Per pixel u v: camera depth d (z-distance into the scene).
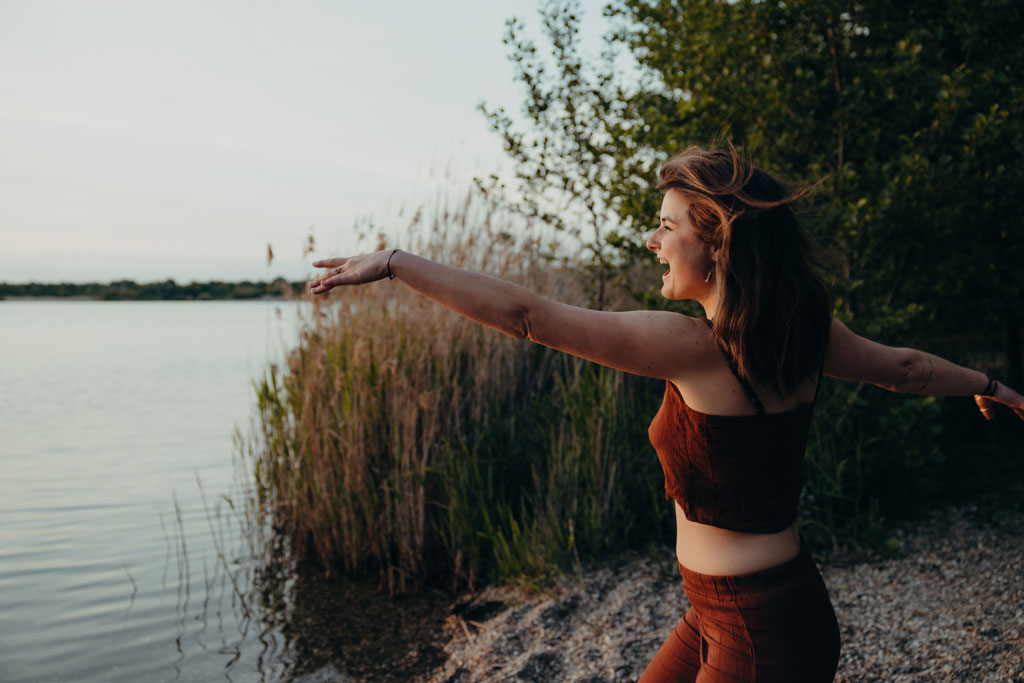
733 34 4.98
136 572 4.54
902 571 3.55
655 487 4.22
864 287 5.06
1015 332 6.07
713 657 1.39
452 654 3.33
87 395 15.26
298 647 3.49
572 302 5.28
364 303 5.23
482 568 4.22
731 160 1.38
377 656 3.37
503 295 1.33
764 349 1.28
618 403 4.50
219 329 50.12
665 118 4.81
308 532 4.83
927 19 5.18
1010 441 5.50
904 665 2.67
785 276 1.30
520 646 3.28
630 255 5.02
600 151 5.12
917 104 4.65
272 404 5.20
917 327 5.36
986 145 4.39
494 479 4.44
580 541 4.15
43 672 3.27
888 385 1.62
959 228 4.86
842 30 5.12
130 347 31.36
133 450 8.96
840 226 4.33
